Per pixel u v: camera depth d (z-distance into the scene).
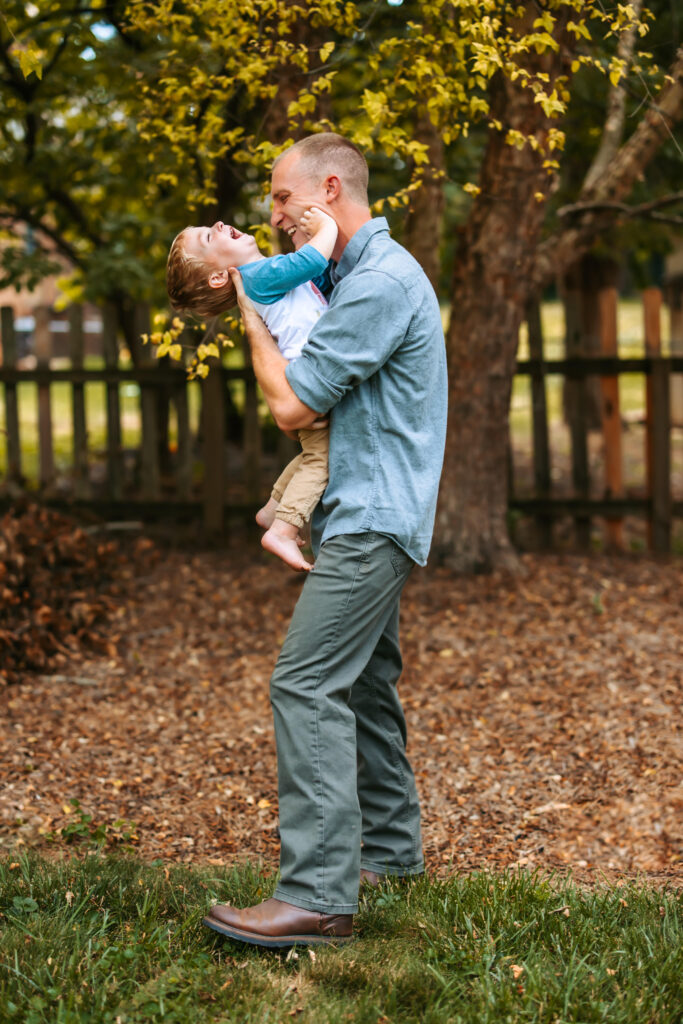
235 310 3.42
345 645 2.40
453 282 5.69
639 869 3.16
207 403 6.88
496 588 5.78
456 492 5.97
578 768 3.82
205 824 3.48
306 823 2.34
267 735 4.20
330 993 2.22
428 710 4.40
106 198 8.27
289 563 2.40
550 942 2.43
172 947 2.41
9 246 7.43
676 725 4.02
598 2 3.41
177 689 4.68
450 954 2.36
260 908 2.37
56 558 5.60
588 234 6.06
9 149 7.43
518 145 3.62
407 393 2.41
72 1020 2.05
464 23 3.24
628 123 6.72
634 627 5.22
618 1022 2.08
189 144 4.19
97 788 3.69
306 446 2.47
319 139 2.49
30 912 2.55
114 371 6.93
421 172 3.66
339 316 2.30
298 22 4.32
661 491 6.85
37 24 5.80
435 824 3.49
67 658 5.02
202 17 3.55
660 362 6.72
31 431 12.72
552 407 13.65
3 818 3.38
